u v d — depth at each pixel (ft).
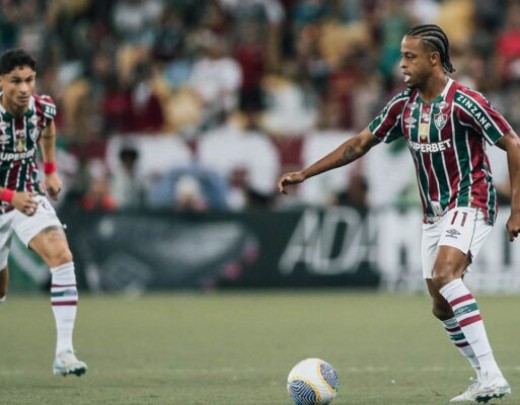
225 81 239.71
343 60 241.76
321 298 198.29
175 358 125.08
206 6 261.03
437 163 91.15
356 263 207.51
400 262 206.90
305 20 261.44
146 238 206.69
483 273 205.05
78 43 259.39
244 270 207.21
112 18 264.11
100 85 243.81
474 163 90.63
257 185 209.26
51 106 104.88
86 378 108.37
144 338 144.46
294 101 239.09
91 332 151.02
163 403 91.71
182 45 249.55
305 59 248.11
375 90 233.76
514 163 89.25
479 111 89.04
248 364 119.75
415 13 259.39
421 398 94.79
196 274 207.00
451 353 128.57
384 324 159.94
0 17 262.26
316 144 209.15
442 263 88.74
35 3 264.52
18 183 103.71
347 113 232.53
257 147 209.05
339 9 263.90
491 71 238.07
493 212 91.04
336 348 134.00
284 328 155.63
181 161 208.85
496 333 146.72
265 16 252.83
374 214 207.21
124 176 208.54
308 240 207.31
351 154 96.17
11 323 160.86
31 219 102.63
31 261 202.28
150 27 262.06
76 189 207.51
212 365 118.93
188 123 236.84
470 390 92.38
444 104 90.22
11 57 99.30
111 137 211.00
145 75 237.04
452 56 238.07
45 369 115.24
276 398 94.53
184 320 165.78
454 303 88.43
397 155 207.10
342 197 208.74
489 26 262.47
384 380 106.63
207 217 207.51
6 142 102.17
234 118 238.68
